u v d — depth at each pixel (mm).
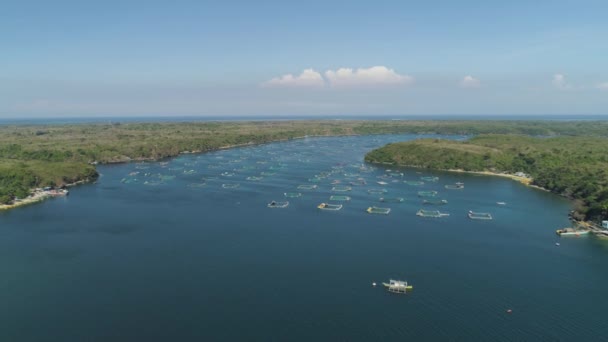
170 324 107812
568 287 128750
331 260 147375
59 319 110062
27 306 116375
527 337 104125
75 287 127250
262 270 139000
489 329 107250
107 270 139250
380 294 123812
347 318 111188
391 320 110625
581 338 104000
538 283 131125
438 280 132750
